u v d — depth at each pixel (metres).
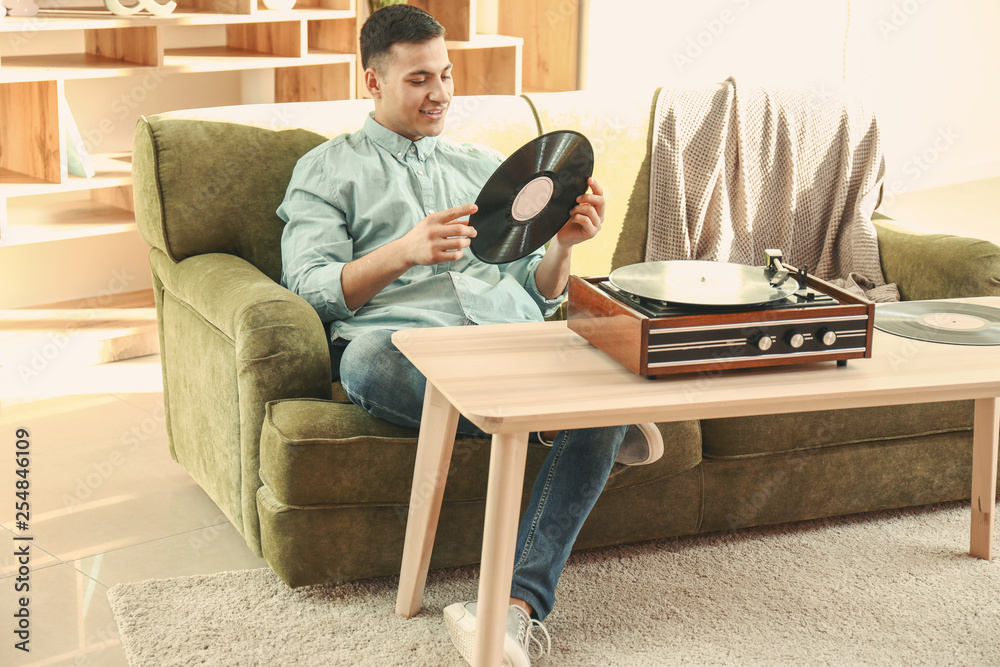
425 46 1.79
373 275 1.65
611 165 2.25
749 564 1.84
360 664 1.51
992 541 1.94
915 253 2.22
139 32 2.76
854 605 1.71
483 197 1.48
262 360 1.63
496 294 1.79
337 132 2.02
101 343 2.83
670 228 2.30
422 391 1.58
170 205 1.89
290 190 1.87
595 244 2.25
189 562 1.83
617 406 1.19
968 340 1.47
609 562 1.84
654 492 1.82
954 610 1.70
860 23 5.08
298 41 3.00
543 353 1.39
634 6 3.73
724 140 2.31
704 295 1.30
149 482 2.17
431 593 1.72
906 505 2.02
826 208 2.42
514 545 1.29
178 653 1.53
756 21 4.45
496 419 1.15
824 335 1.31
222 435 1.81
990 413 1.80
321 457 1.56
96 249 3.14
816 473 1.92
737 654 1.57
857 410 1.90
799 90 2.41
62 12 2.72
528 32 3.70
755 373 1.31
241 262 1.89
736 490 1.87
